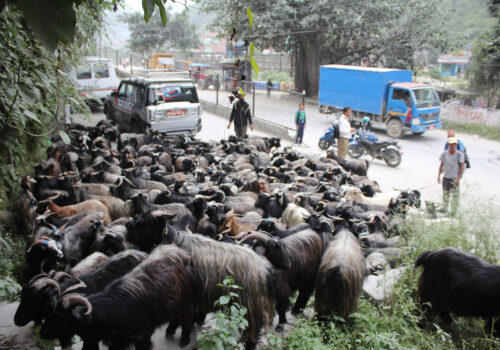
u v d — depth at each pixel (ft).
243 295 15.89
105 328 13.78
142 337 14.75
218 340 12.71
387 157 51.34
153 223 20.59
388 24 92.07
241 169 39.47
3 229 25.39
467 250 22.18
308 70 110.11
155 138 45.68
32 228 24.85
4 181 29.73
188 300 16.33
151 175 34.60
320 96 82.43
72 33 6.68
